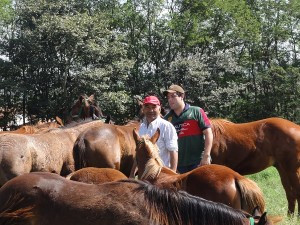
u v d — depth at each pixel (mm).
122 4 39844
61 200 3793
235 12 40719
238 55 42938
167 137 5855
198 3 40812
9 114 32844
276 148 8422
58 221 3744
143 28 40281
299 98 38906
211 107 32625
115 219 3627
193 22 39969
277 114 39719
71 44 29922
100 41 31609
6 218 3859
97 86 30234
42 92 32469
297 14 42125
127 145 8484
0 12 33906
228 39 41969
